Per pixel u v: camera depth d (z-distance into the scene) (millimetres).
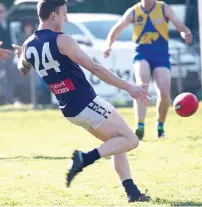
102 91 62125
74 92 20734
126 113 55344
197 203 21281
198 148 33125
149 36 36500
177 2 83000
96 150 20594
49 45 20500
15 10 70375
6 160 31328
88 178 26203
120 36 64125
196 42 70438
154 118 50906
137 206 20828
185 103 22984
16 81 63781
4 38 66188
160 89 36656
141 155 31391
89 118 20859
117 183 25203
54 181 25875
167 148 33375
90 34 64000
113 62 61594
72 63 20688
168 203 21328
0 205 21750
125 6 87750
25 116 56688
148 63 36594
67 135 41875
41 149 35281
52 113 58375
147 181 25328
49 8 20875
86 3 87500
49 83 21062
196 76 64312
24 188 24609
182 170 27312
